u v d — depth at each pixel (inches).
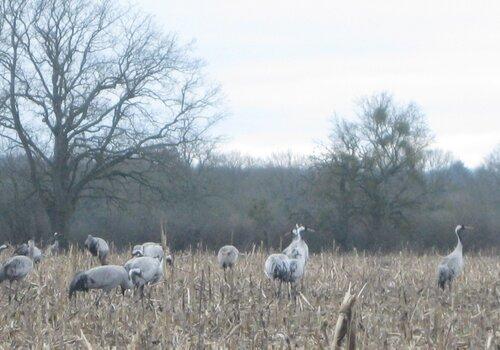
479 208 5954.7
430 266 3097.9
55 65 5211.6
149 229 5482.3
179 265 2684.5
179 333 1486.2
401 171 5944.9
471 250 5526.6
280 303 1876.2
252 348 1326.3
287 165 7032.5
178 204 5477.4
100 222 5600.4
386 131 5964.6
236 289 2021.4
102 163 5310.0
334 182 5910.4
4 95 5162.4
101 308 1782.7
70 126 5251.0
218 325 1569.9
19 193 5369.1
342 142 5979.3
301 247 2284.7
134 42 5354.3
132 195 5428.2
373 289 2107.5
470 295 2154.3
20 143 5246.1
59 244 5147.6
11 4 5152.6
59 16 5206.7
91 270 1983.3
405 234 5876.0
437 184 6008.9
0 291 2135.8
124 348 1393.9
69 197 5285.4
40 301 1868.8
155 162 5280.5
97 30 5290.4
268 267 2137.1
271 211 5821.9
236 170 6815.9
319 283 2299.5
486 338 1455.5
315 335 1379.2
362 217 5910.4
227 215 5718.5
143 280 2020.2
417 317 1680.6
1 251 3900.1
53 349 1355.8
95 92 5285.4
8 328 1551.4
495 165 6870.1
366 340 1323.8
